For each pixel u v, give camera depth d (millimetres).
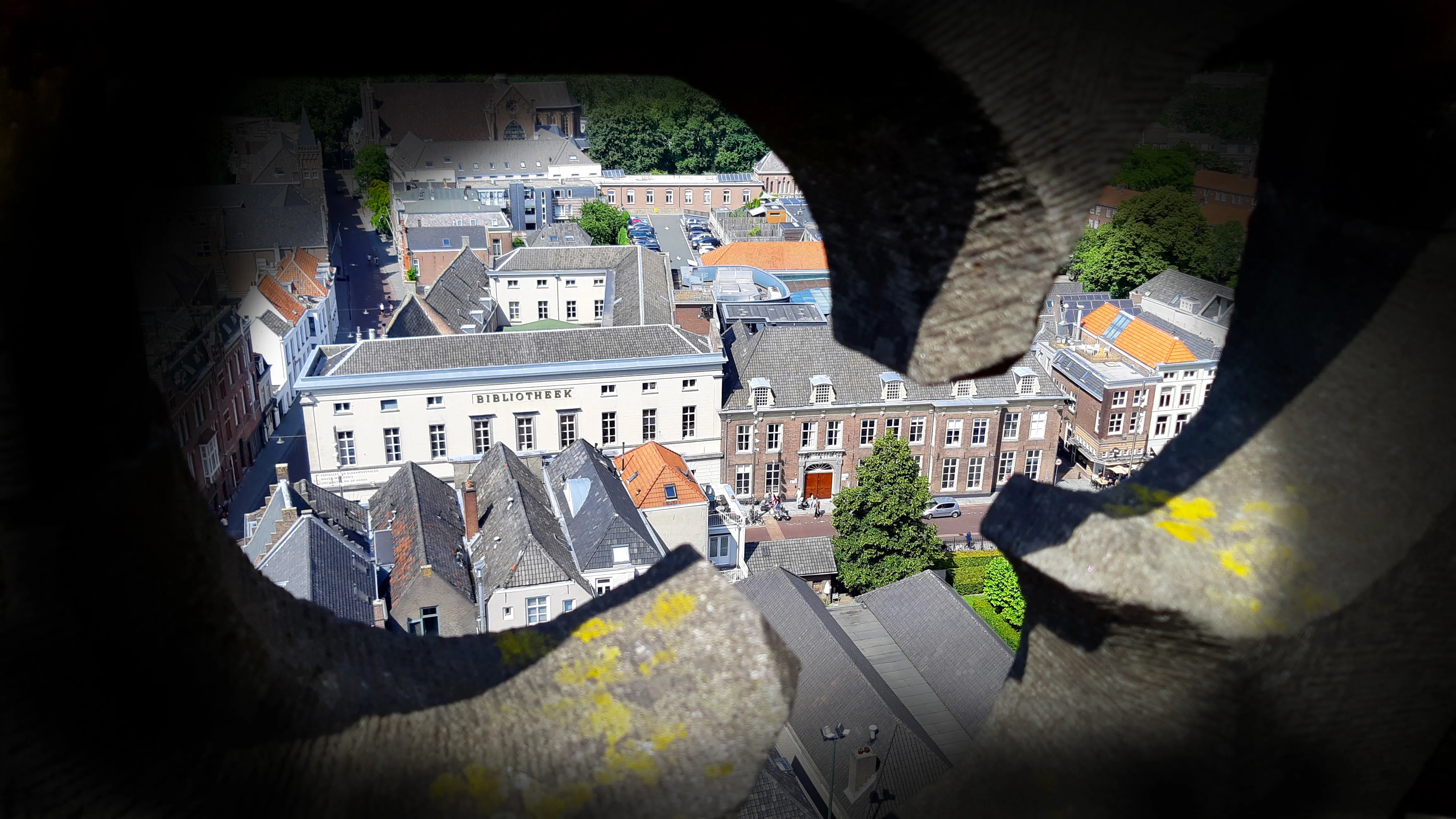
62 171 4934
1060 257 5980
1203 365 51469
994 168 5762
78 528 5090
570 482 38094
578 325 69062
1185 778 6781
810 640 31203
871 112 5930
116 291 5242
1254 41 6484
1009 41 5305
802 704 29375
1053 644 7352
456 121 104062
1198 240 61844
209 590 5688
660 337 46812
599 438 46375
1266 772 6691
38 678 5008
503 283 68562
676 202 105625
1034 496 7230
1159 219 61906
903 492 37969
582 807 6211
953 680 30453
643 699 6680
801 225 94562
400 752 6172
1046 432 50406
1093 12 5289
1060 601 6977
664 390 46406
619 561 34188
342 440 43438
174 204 44688
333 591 30266
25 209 4836
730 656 6895
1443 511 6625
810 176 6586
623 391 45906
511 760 6297
